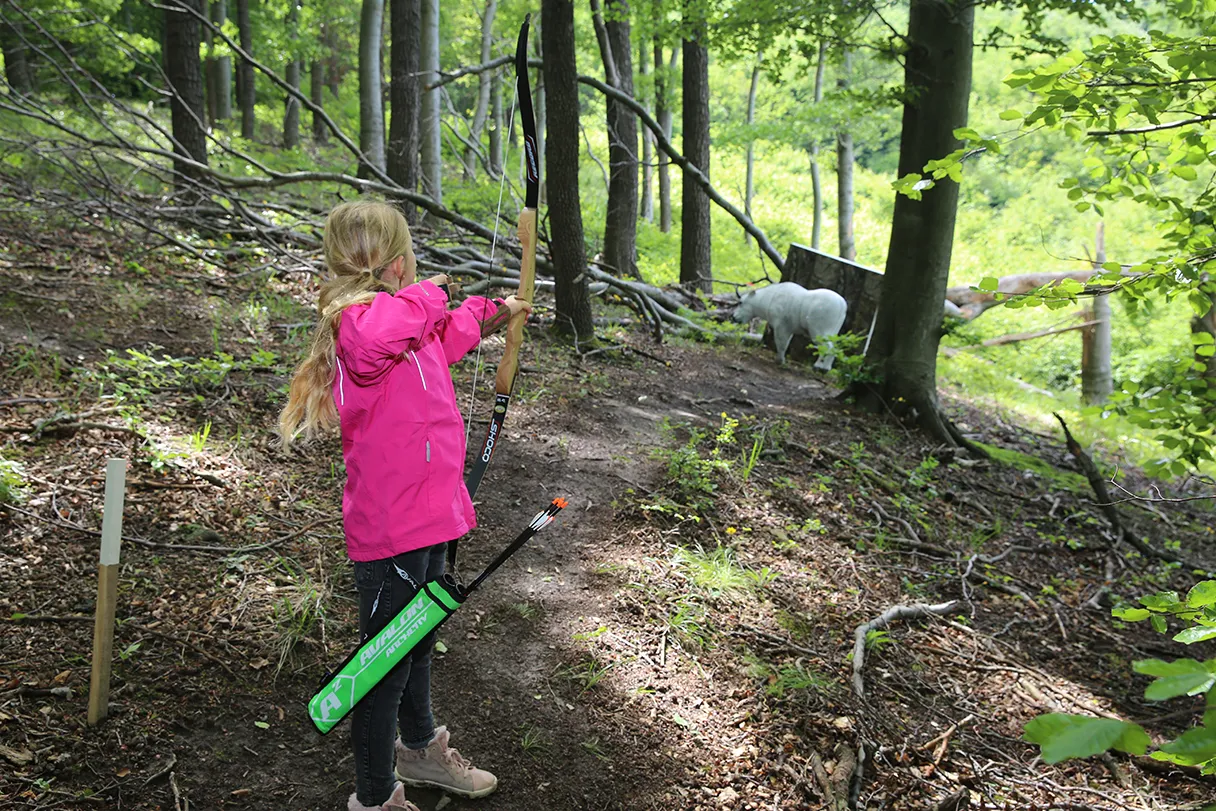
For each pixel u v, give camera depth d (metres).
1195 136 3.19
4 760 2.52
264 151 17.95
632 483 5.07
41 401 4.41
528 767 2.94
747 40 7.95
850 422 7.29
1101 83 2.91
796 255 10.40
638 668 3.49
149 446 4.21
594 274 9.03
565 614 3.78
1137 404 3.49
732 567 4.36
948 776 3.23
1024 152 24.70
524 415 5.82
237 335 6.07
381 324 2.08
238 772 2.70
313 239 8.57
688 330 9.84
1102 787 3.32
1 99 8.25
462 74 8.74
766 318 9.66
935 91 7.00
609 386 6.92
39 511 3.63
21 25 14.54
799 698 3.47
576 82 7.48
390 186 8.99
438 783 2.71
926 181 3.37
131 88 20.52
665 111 18.83
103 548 2.64
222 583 3.48
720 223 25.58
